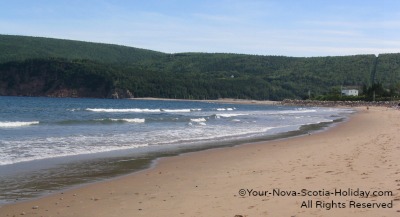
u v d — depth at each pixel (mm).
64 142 20000
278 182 10383
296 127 33469
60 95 149375
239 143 21344
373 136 22797
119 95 159875
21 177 11867
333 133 27203
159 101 147250
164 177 12094
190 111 69750
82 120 35656
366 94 134625
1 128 27438
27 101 97375
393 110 77750
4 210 8578
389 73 190375
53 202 9211
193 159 15695
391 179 9828
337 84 192625
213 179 11492
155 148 19016
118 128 29484
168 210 8242
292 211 7617
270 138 24109
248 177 11461
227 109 86500
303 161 14008
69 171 12922
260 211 7750
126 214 8102
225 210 7977
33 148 17547
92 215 8125
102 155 16469
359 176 10438
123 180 11672
